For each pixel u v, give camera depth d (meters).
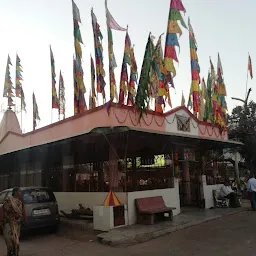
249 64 18.55
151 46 11.95
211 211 13.02
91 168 12.23
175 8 12.27
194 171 14.99
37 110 19.83
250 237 8.28
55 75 16.64
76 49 13.56
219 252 6.94
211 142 13.79
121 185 10.72
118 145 11.04
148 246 7.89
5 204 7.20
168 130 13.27
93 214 9.98
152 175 11.81
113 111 11.14
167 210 10.59
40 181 15.43
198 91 13.88
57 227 10.67
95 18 12.16
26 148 13.38
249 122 22.58
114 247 8.00
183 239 8.41
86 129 12.26
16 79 21.17
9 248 7.08
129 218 10.12
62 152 13.92
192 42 14.03
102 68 11.91
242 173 27.23
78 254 7.52
